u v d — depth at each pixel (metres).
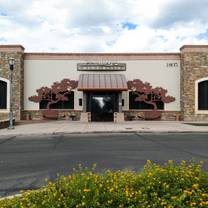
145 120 34.53
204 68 33.25
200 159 12.07
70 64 34.69
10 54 33.41
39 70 34.75
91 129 24.47
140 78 34.69
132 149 15.02
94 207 5.00
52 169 10.55
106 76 34.12
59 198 5.36
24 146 16.53
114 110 34.31
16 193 7.81
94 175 6.59
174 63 34.72
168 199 5.33
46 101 34.81
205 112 33.34
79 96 34.69
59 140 19.12
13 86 33.41
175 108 34.75
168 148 15.24
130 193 5.44
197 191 5.50
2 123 26.19
